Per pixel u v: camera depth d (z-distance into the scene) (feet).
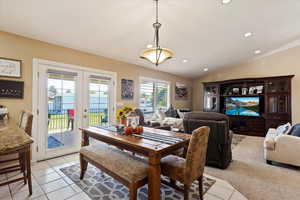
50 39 9.70
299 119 16.15
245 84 18.94
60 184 7.06
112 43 11.18
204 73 22.71
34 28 8.51
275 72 17.63
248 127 18.38
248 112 18.54
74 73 11.25
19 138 5.24
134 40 11.10
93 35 9.89
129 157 6.35
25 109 9.06
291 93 16.46
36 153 9.53
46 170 8.43
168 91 20.70
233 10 8.95
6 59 8.42
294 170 8.68
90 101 12.16
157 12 8.43
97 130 7.77
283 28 11.93
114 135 6.80
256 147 13.11
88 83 12.04
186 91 23.88
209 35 11.78
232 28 11.07
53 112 10.26
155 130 8.08
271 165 9.37
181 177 5.31
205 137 5.67
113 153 6.74
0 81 8.25
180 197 6.21
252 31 11.88
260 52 17.15
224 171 8.55
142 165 5.59
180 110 20.38
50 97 10.09
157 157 5.03
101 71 12.89
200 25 10.25
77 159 10.08
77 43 10.56
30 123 6.70
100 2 7.25
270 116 16.89
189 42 12.64
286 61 16.99
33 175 7.86
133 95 15.70
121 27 9.39
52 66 10.15
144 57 7.93
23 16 7.56
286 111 16.15
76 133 11.38
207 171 8.55
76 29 9.06
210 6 8.39
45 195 6.25
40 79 9.65
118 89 14.21
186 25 10.07
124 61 14.74
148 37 10.91
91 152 6.94
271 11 9.42
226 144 8.78
